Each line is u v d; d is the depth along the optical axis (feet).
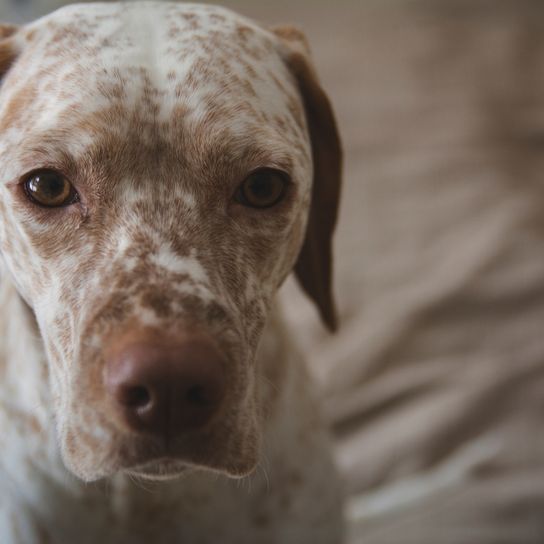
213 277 1.37
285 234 1.48
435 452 2.36
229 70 1.46
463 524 2.14
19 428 1.64
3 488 1.67
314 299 1.87
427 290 2.77
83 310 1.34
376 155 3.48
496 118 3.83
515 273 2.82
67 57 1.44
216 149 1.39
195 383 1.24
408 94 3.93
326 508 1.83
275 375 1.70
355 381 2.52
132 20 1.49
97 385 1.28
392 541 2.12
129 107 1.37
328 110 1.69
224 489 1.67
